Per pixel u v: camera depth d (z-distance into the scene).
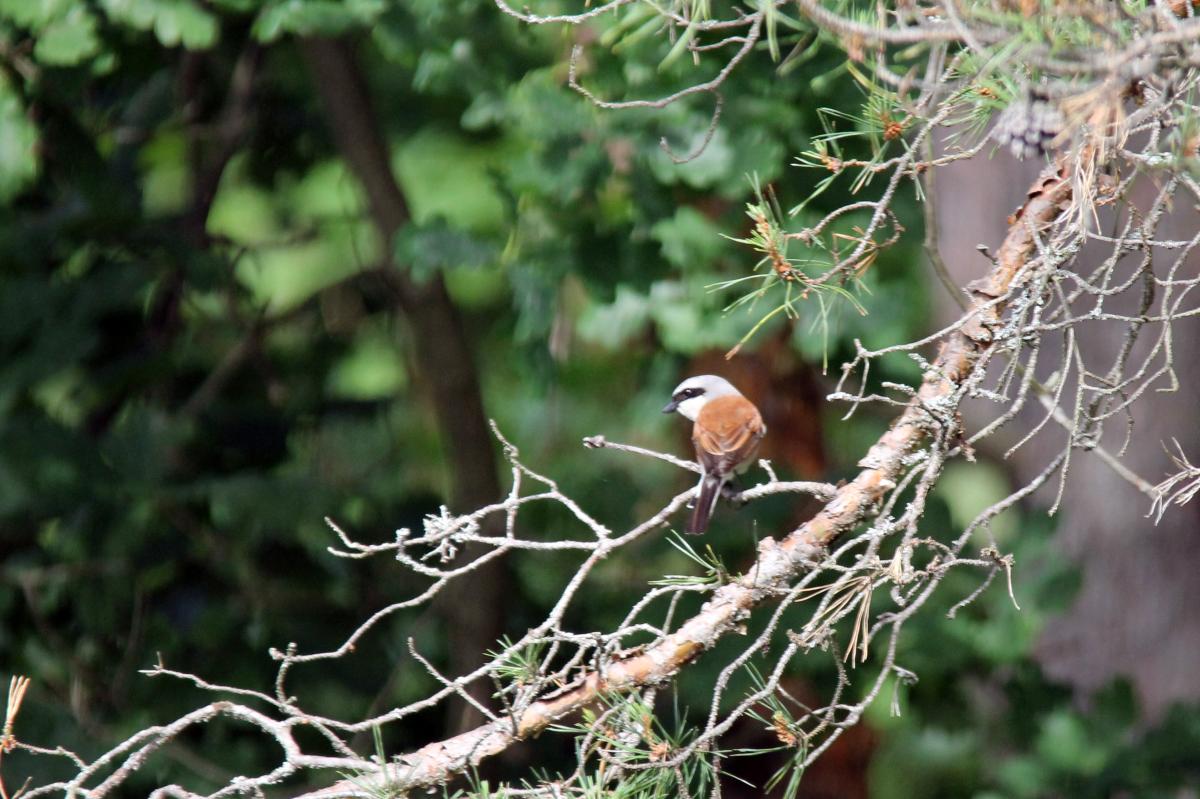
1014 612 12.06
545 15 9.78
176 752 11.59
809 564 5.99
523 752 12.64
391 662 13.04
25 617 12.60
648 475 16.88
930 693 12.57
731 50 9.90
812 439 13.32
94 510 12.13
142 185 14.84
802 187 10.27
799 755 5.73
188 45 10.26
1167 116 5.43
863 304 11.34
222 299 14.66
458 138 17.14
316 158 15.34
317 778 12.20
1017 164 14.62
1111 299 13.34
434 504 13.95
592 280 10.81
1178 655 14.18
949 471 15.09
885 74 5.39
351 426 14.73
